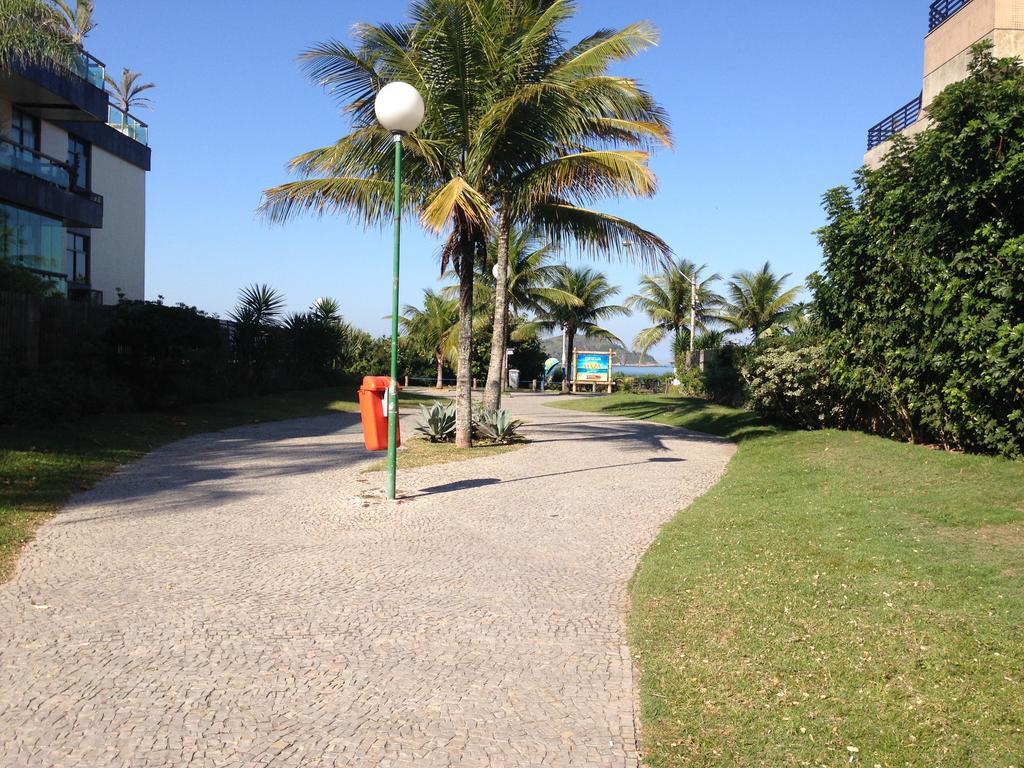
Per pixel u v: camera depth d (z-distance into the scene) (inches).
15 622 188.1
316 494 363.6
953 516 262.8
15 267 713.0
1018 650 155.3
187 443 538.9
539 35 491.5
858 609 185.9
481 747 132.6
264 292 975.6
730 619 186.7
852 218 468.8
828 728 132.4
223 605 204.4
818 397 553.9
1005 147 340.2
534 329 1775.3
